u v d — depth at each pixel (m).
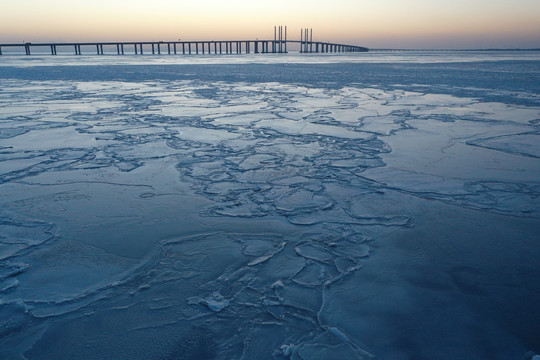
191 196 4.64
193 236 3.67
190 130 8.34
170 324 2.49
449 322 2.49
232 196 4.64
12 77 23.03
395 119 9.55
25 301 2.70
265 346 2.30
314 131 8.24
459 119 9.50
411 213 4.16
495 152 6.53
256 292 2.82
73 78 22.59
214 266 3.16
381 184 5.04
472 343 2.31
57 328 2.44
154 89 16.91
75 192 4.75
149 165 5.86
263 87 17.62
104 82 20.28
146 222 3.95
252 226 3.87
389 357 2.20
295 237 3.66
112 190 4.82
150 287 2.88
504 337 2.36
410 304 2.68
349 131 8.23
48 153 6.49
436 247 3.45
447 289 2.85
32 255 3.31
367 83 19.36
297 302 2.70
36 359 2.20
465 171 5.55
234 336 2.38
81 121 9.34
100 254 3.34
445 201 4.48
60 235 3.67
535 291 2.82
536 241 3.55
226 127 8.66
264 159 6.18
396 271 3.08
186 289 2.86
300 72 27.97
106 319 2.53
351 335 2.38
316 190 4.83
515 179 5.20
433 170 5.61
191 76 24.22
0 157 6.21
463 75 23.84
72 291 2.82
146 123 9.12
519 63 39.81
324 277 3.00
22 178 5.25
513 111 10.60
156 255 3.33
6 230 3.76
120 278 2.99
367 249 3.43
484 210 4.23
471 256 3.30
